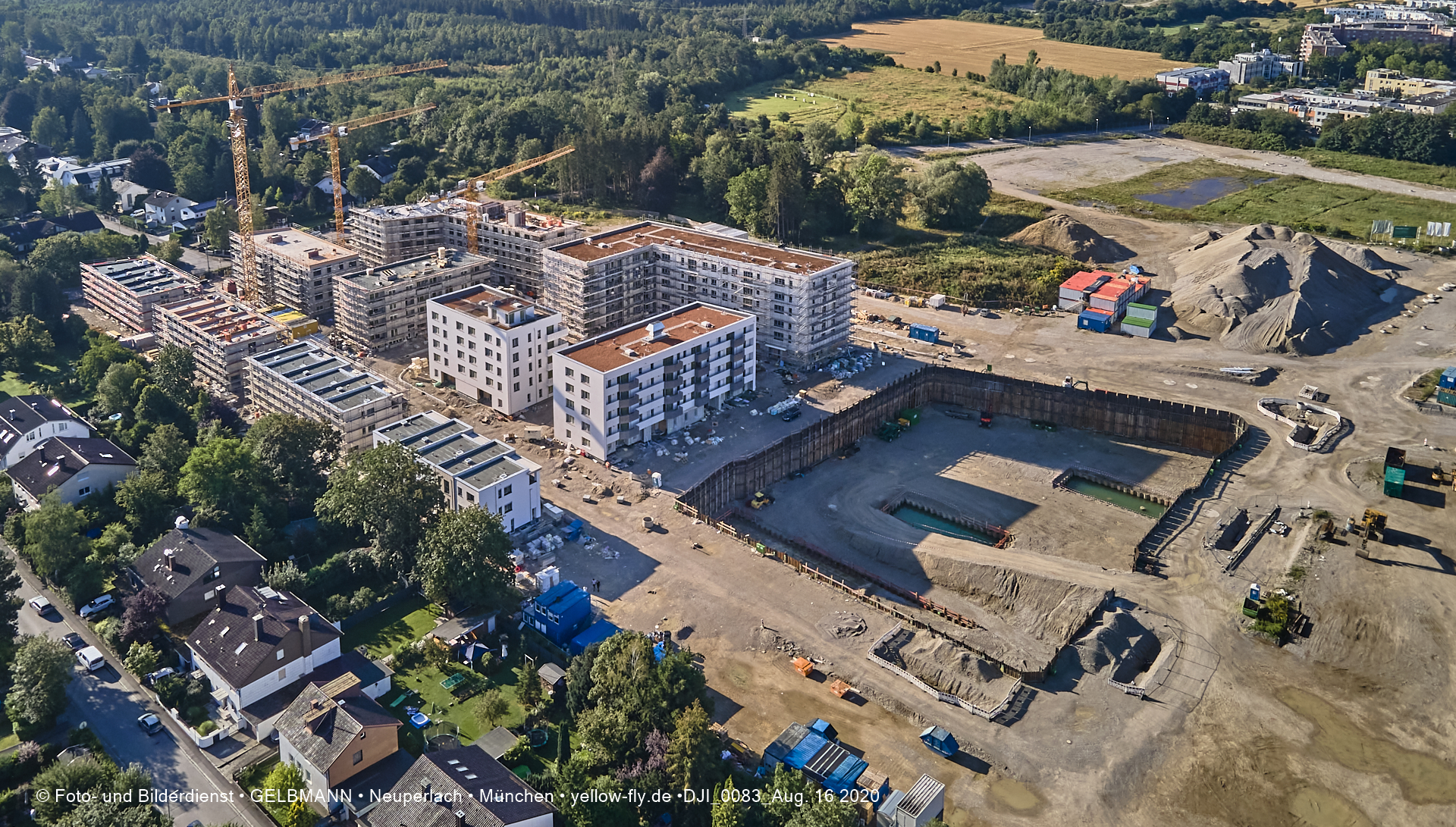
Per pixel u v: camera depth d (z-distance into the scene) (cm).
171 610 17988
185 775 15125
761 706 16738
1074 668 18175
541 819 13425
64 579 18850
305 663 16575
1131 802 15150
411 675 17200
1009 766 15725
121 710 16350
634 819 14138
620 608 18988
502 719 16188
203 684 16688
